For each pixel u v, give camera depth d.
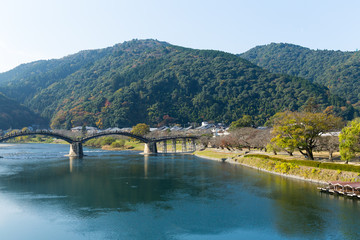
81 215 42.62
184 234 36.06
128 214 43.06
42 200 50.41
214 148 145.38
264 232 36.50
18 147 185.25
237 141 117.94
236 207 46.09
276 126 78.50
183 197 52.38
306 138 70.69
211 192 55.88
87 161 107.81
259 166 85.56
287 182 63.31
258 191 55.97
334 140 70.94
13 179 69.06
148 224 39.16
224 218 41.28
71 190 57.84
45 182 65.81
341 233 35.78
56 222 39.88
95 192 56.16
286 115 77.88
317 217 40.97
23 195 53.75
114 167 91.06
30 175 74.88
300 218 40.75
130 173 78.88
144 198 51.72
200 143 161.12
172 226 38.53
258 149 119.38
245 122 165.00
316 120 70.75
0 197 52.31
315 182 61.44
